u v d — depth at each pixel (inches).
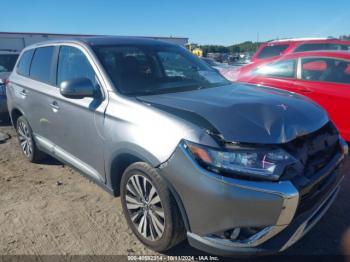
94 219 126.9
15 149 215.8
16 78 184.2
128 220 113.8
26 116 174.4
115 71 120.9
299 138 91.9
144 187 102.5
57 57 148.0
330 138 106.0
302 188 83.8
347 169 166.2
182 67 143.5
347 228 116.5
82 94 113.7
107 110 110.5
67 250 109.0
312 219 94.0
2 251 109.1
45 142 161.9
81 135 126.4
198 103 101.5
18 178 167.6
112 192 119.6
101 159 117.8
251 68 239.9
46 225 123.6
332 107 187.3
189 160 85.3
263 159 82.3
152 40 154.9
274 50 350.6
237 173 81.4
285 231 86.4
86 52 129.2
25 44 941.8
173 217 93.8
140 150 96.3
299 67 207.5
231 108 96.5
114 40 140.9
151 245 105.3
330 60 195.3
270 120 91.4
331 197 106.5
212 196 82.3
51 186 157.2
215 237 87.4
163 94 115.0
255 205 80.6
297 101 113.3
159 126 93.1
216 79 142.9
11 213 132.6
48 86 149.9
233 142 83.4
